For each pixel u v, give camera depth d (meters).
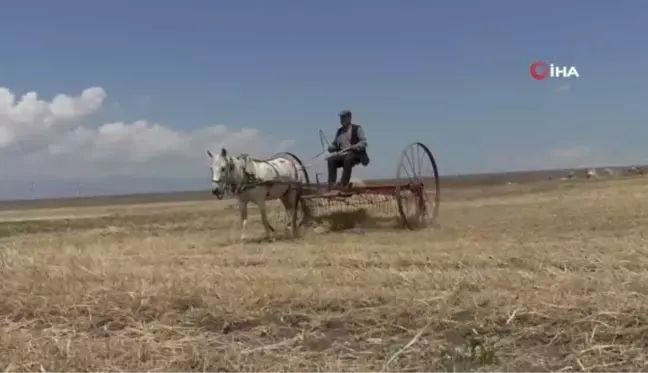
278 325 7.01
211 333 6.88
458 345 6.18
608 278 7.91
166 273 9.63
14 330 7.04
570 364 5.61
